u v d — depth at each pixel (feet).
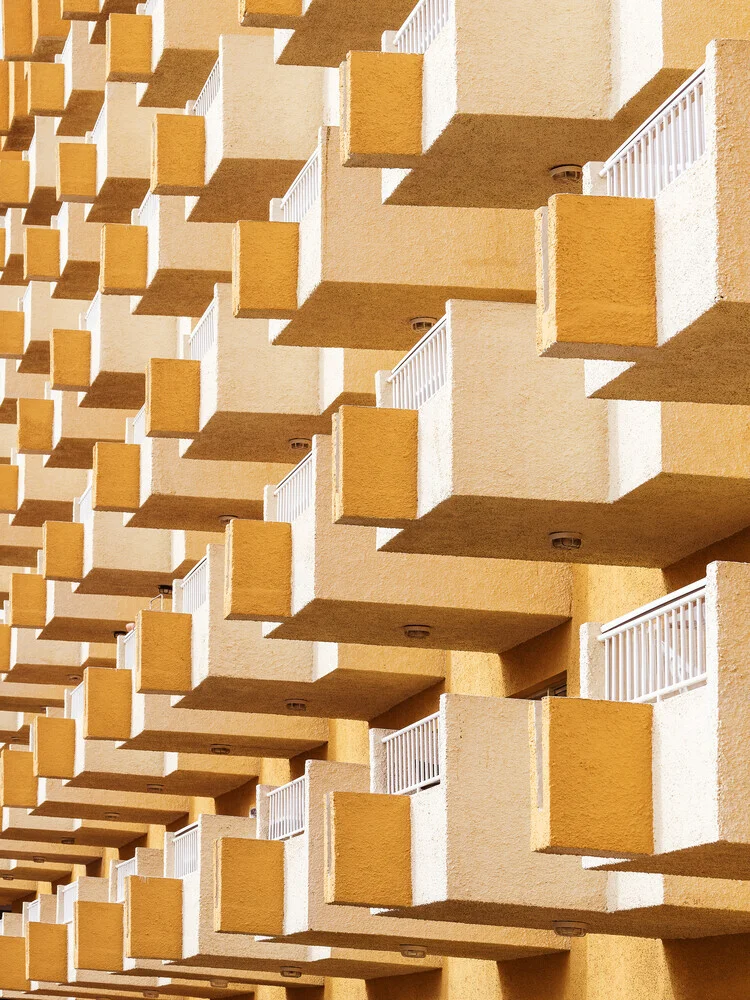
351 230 70.74
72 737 127.65
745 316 42.96
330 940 83.82
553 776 49.14
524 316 61.41
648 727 49.70
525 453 60.39
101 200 111.86
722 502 59.16
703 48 55.06
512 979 79.25
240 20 76.64
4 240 142.82
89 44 120.16
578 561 67.21
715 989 62.95
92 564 116.98
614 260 45.96
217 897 85.35
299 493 81.15
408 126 60.49
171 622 97.55
